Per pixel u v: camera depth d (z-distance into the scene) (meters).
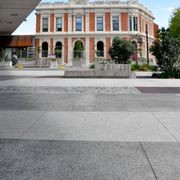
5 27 26.53
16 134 5.27
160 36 20.53
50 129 5.64
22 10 19.44
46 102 9.14
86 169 3.58
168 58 20.36
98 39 57.06
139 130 5.54
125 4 57.28
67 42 57.56
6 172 3.49
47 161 3.86
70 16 57.84
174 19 48.75
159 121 6.36
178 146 4.52
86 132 5.39
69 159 3.94
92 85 14.44
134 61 36.47
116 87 13.44
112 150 4.32
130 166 3.68
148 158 3.97
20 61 43.09
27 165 3.71
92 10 57.53
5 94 11.12
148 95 10.74
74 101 9.35
